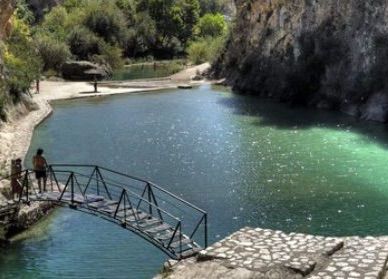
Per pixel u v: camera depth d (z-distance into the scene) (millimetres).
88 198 22062
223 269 13711
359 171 32594
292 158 35719
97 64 80688
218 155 36781
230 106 55875
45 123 47375
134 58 102625
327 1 57125
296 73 58625
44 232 23969
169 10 110812
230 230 24344
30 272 20688
